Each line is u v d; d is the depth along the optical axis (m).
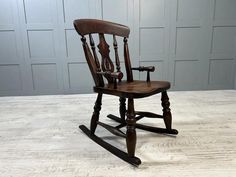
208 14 2.35
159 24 2.38
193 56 2.49
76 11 2.31
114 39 1.39
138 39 2.42
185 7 2.33
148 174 1.01
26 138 1.41
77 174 1.02
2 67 2.43
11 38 2.34
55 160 1.15
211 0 2.31
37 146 1.30
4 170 1.06
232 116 1.72
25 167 1.09
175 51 2.47
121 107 1.52
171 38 2.43
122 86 1.21
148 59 2.49
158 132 1.43
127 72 1.43
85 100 2.30
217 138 1.34
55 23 2.33
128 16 2.34
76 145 1.31
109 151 1.22
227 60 2.51
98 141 1.31
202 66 2.53
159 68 2.53
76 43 2.40
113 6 2.31
